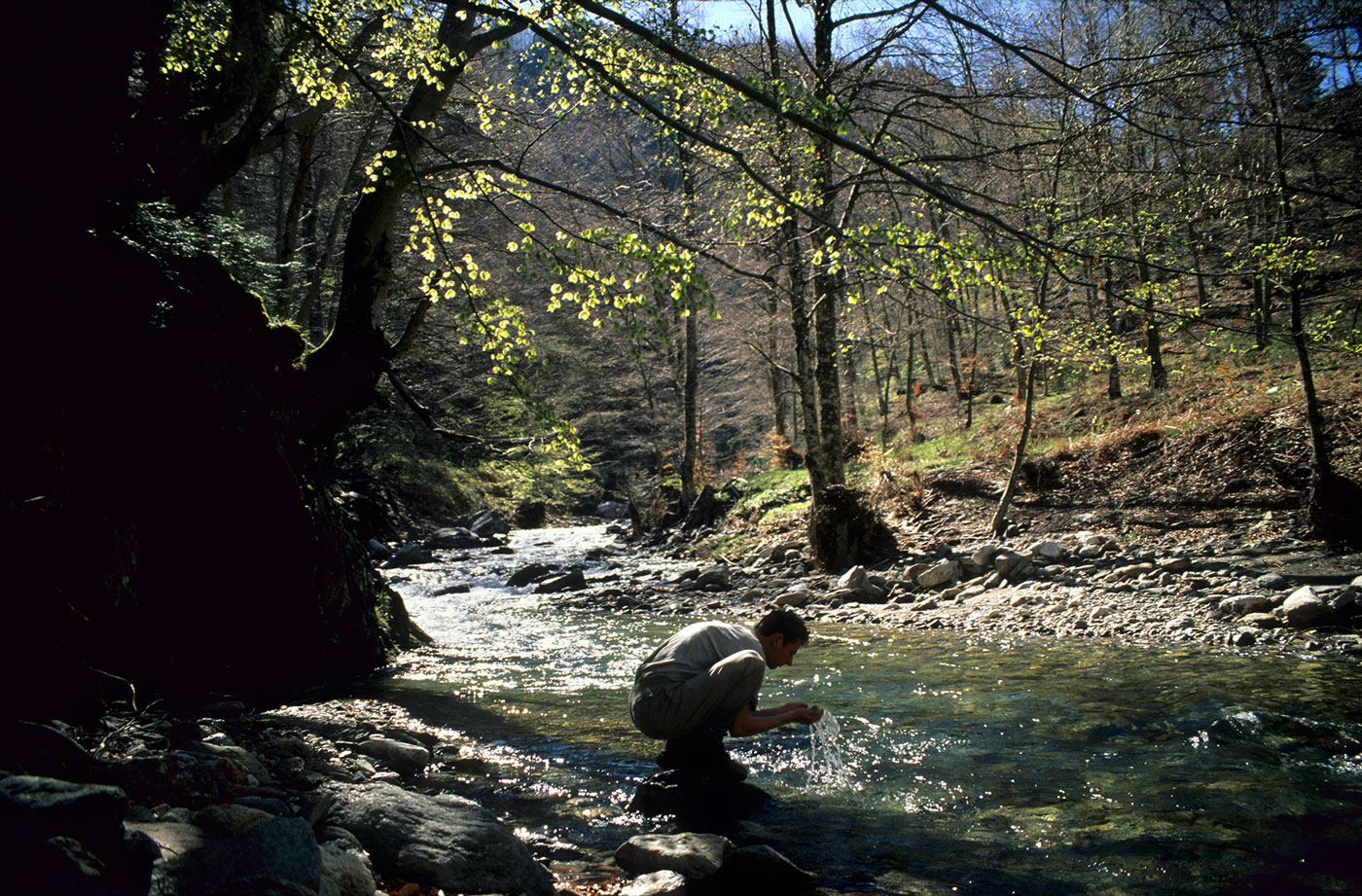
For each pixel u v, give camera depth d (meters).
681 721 4.18
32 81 4.03
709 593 12.34
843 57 12.57
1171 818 3.45
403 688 6.48
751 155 8.15
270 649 6.30
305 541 6.38
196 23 6.64
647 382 31.30
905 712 5.32
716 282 21.64
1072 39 11.70
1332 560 8.92
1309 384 9.50
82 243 4.55
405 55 7.20
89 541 4.56
